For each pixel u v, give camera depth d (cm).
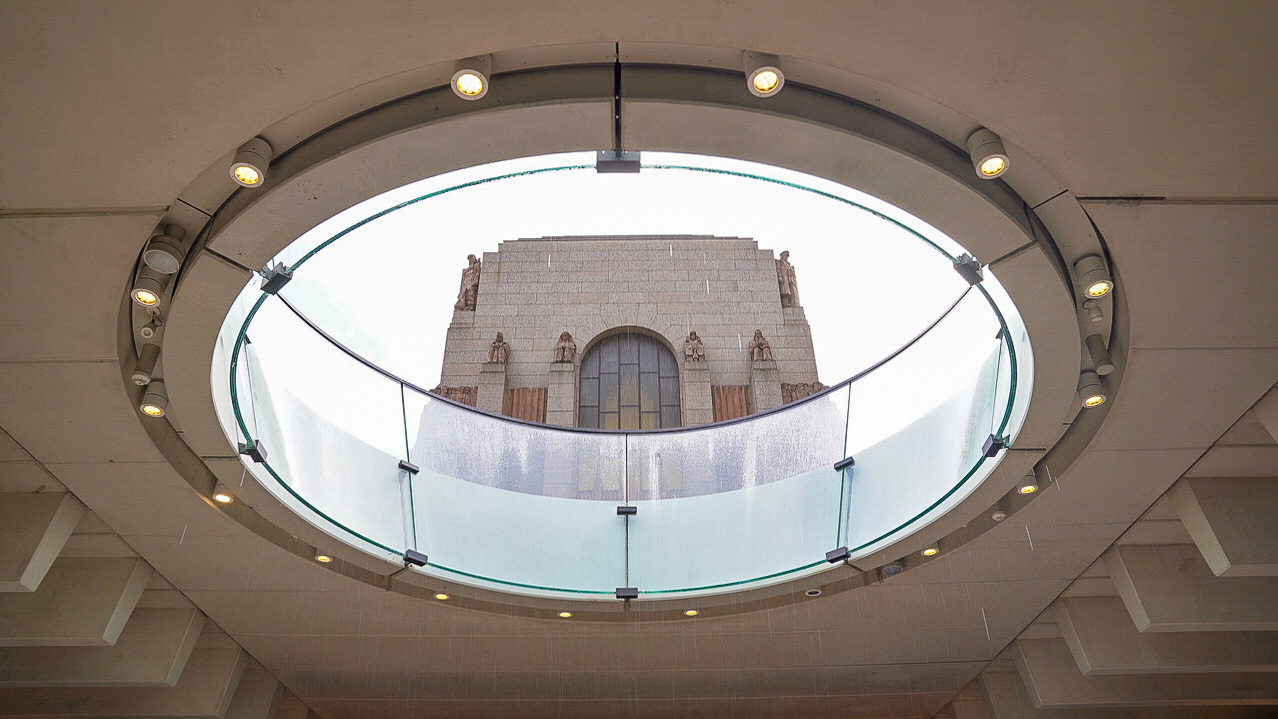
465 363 3344
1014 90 612
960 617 1360
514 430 1566
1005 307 878
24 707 1390
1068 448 997
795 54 593
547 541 1382
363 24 561
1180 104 615
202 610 1298
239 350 890
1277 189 682
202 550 1141
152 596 1262
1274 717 1694
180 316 773
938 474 1161
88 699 1398
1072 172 675
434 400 1502
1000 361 1036
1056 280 759
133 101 602
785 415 1523
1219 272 755
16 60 566
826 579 1237
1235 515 1015
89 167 648
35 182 657
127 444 934
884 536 1151
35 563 963
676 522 1417
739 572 1333
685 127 663
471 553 1320
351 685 1534
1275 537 998
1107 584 1291
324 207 698
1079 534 1149
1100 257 773
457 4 551
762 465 1479
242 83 595
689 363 3256
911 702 1672
